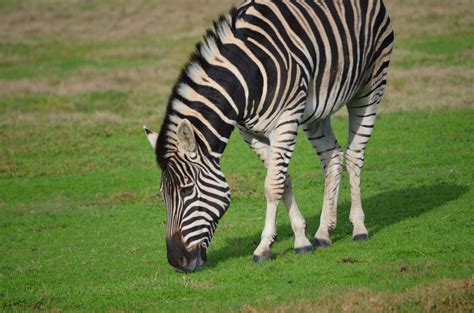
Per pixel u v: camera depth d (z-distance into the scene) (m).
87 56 48.47
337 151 16.12
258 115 14.04
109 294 13.55
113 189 23.55
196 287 13.49
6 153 28.06
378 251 14.80
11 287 14.69
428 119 28.23
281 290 12.91
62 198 22.91
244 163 25.27
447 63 37.19
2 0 66.94
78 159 27.03
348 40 15.26
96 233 18.94
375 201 19.19
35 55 49.97
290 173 23.42
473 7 48.81
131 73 42.16
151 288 13.62
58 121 32.94
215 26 14.07
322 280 13.27
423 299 11.49
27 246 18.20
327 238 15.76
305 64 14.31
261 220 18.84
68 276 15.31
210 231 13.87
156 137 13.68
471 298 11.48
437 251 14.38
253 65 13.82
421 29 44.97
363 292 12.11
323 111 15.25
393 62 38.50
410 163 22.89
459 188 19.48
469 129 26.23
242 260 15.12
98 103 36.22
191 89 13.66
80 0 66.31
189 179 13.47
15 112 35.12
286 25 14.39
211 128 13.58
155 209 20.95
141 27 55.72
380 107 30.64
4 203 22.59
